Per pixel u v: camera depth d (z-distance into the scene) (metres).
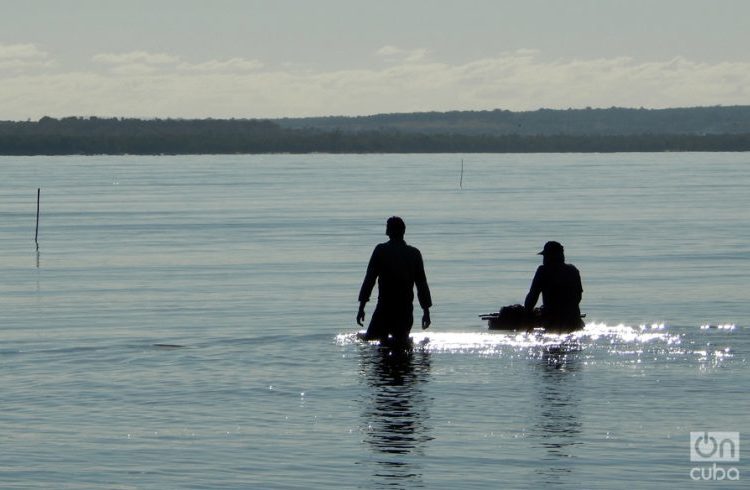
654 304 67.75
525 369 43.69
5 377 42.66
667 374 42.53
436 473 29.75
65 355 47.78
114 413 36.62
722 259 98.88
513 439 33.12
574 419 35.47
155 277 88.00
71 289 79.62
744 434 33.53
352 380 41.78
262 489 28.41
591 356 46.44
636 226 144.38
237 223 157.00
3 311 67.00
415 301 70.06
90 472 29.86
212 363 45.44
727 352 47.12
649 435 33.50
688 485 28.66
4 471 29.91
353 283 82.19
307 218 166.62
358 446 32.47
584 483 28.84
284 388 40.41
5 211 192.75
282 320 61.91
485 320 59.66
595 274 86.38
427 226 147.00
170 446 32.47
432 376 42.56
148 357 47.00
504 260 99.44
